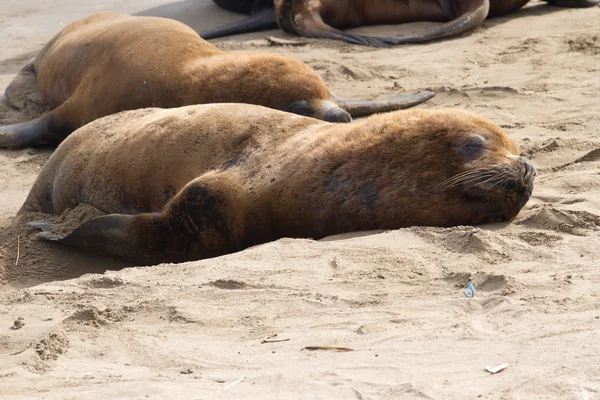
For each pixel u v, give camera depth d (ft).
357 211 73.92
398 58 155.43
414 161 73.36
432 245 66.69
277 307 56.70
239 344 51.67
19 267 82.23
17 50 182.09
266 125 82.74
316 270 62.90
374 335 50.44
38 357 51.29
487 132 74.43
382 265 63.00
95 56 123.03
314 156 76.74
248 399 42.47
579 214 71.41
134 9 208.33
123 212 85.66
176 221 79.00
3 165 117.50
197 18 200.34
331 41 171.12
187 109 87.45
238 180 78.23
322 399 41.60
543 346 45.57
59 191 91.04
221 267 65.46
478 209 72.02
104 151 87.56
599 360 42.63
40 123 124.26
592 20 169.27
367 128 77.15
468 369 43.73
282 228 76.84
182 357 50.24
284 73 113.19
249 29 186.91
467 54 153.17
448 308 53.72
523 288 55.52
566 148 96.84
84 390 45.65
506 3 179.42
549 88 127.44
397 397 40.83
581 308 51.16
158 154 83.76
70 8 212.64
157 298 59.77
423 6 180.24
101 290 63.05
